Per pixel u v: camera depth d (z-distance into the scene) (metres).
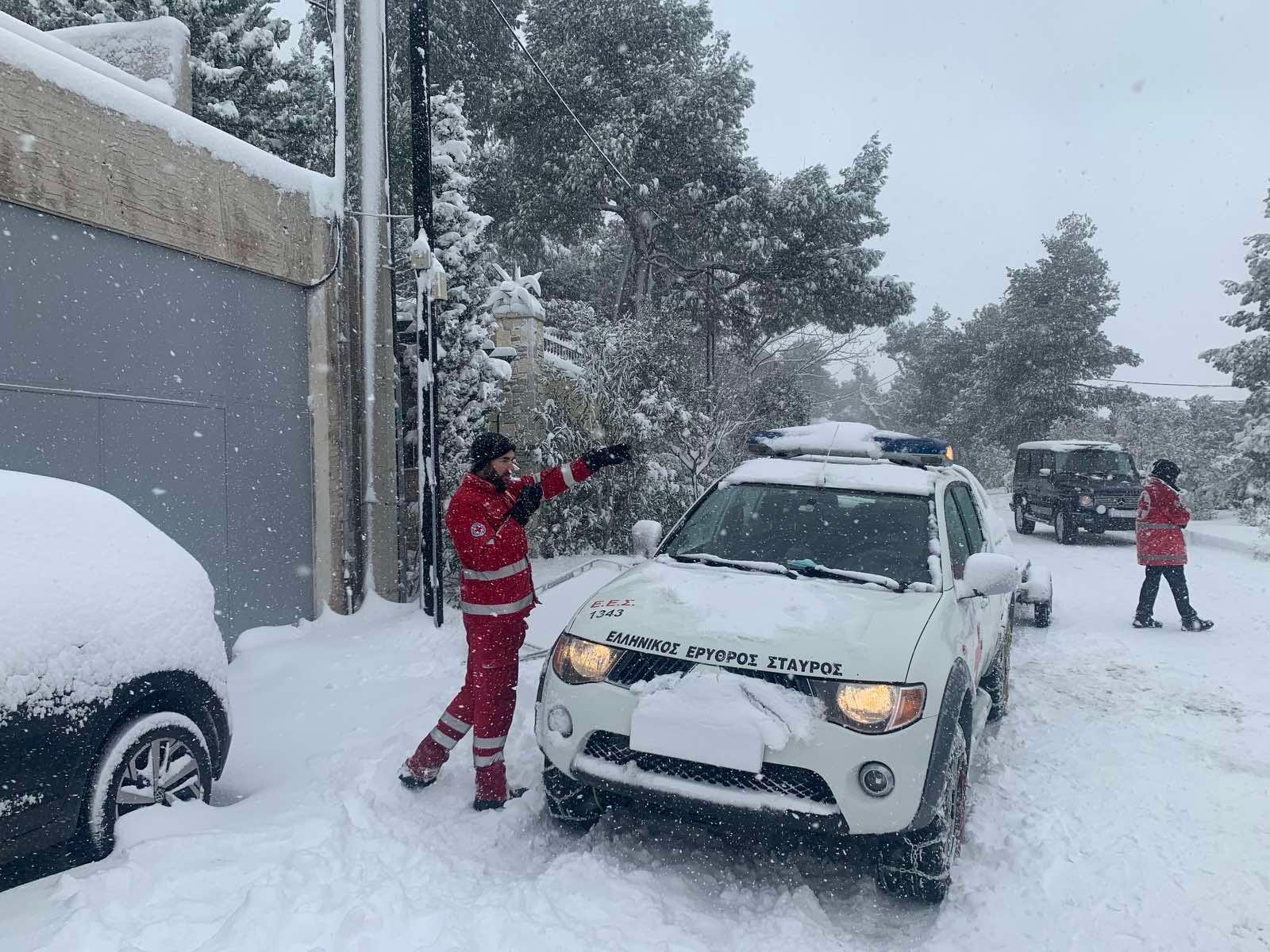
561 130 22.14
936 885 3.45
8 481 3.44
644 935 3.06
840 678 3.36
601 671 3.68
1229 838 4.14
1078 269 38.66
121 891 2.92
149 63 7.66
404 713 5.23
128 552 3.63
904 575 4.35
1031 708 6.17
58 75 5.36
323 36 19.59
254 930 2.77
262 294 7.18
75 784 3.09
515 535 4.13
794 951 3.12
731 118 22.30
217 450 6.71
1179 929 3.37
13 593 3.04
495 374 9.66
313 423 7.75
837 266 22.66
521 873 3.56
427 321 7.63
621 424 11.80
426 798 4.13
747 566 4.45
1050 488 17.17
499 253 25.22
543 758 4.71
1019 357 38.66
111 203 5.72
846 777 3.25
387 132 8.53
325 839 3.45
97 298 5.73
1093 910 3.49
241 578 6.95
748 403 17.00
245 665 6.36
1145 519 8.80
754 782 3.38
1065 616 9.57
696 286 25.48
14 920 2.74
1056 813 4.38
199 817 3.51
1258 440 17.02
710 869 3.76
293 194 7.40
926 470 5.21
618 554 11.55
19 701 2.91
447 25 21.94
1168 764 5.09
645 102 22.41
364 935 2.82
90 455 5.71
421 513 7.75
